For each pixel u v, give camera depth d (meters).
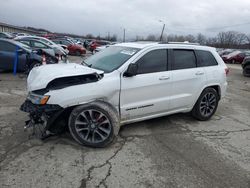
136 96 4.32
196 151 4.09
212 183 3.24
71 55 26.17
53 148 3.87
